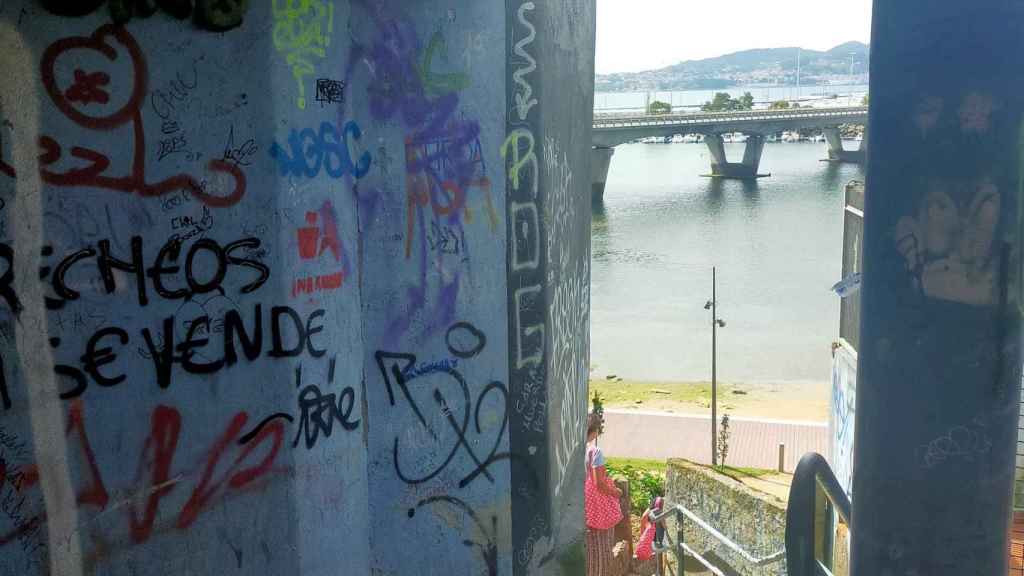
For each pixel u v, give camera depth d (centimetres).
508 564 441
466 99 398
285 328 336
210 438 321
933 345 183
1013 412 185
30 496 279
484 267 413
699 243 8569
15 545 276
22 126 270
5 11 263
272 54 323
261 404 333
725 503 904
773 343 5003
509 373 430
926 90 177
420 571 410
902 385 186
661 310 5938
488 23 401
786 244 8425
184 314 310
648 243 8625
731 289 6538
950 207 178
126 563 304
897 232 183
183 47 302
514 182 421
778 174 14738
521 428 443
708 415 3475
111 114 288
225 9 309
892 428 188
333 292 358
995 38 172
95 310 290
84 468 292
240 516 332
